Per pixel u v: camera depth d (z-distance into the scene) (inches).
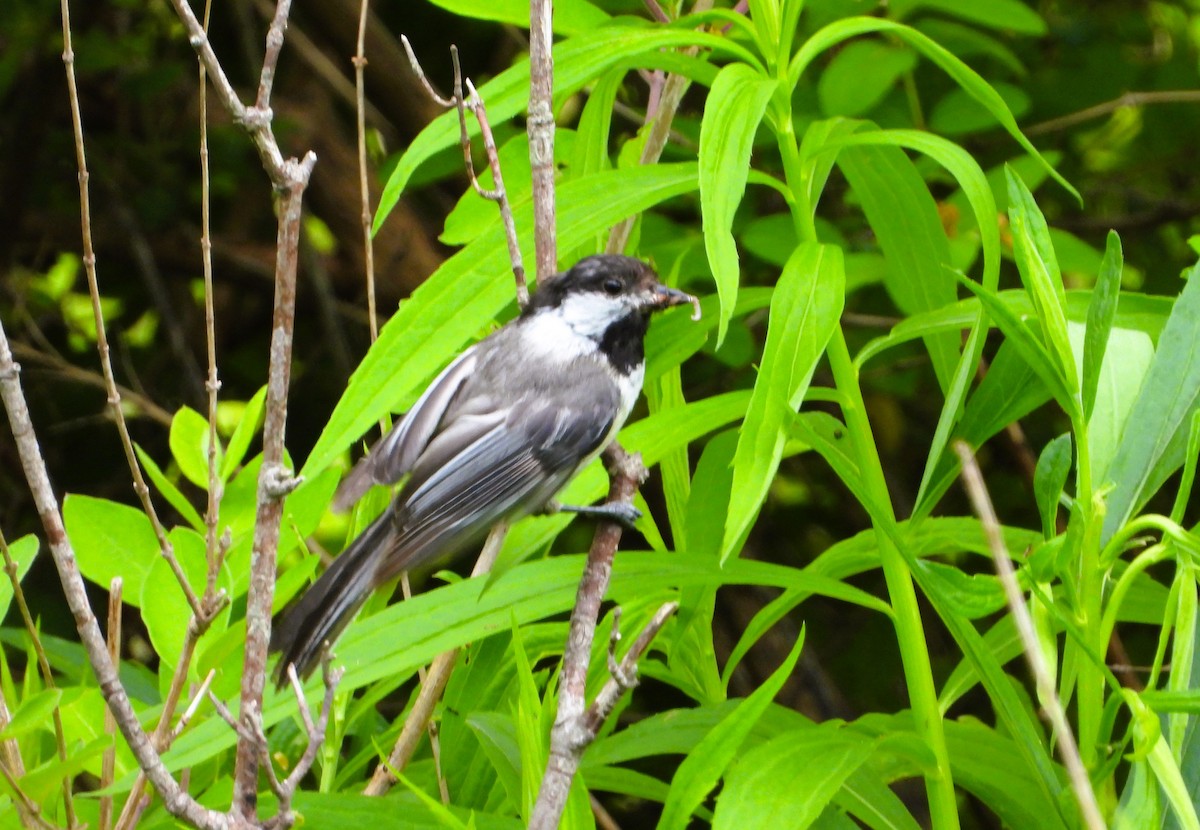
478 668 254.8
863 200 262.2
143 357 533.0
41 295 506.3
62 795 225.8
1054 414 475.8
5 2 439.2
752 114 203.5
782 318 201.0
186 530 243.6
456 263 216.4
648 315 275.1
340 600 219.1
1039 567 197.5
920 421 510.9
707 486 261.3
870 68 344.2
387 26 524.4
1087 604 203.6
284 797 163.3
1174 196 486.3
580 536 478.6
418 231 484.1
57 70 472.1
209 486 211.6
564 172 303.9
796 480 505.0
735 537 186.1
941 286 263.3
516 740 229.0
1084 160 490.9
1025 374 219.9
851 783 229.9
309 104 504.1
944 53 228.2
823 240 355.9
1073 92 461.7
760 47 233.0
